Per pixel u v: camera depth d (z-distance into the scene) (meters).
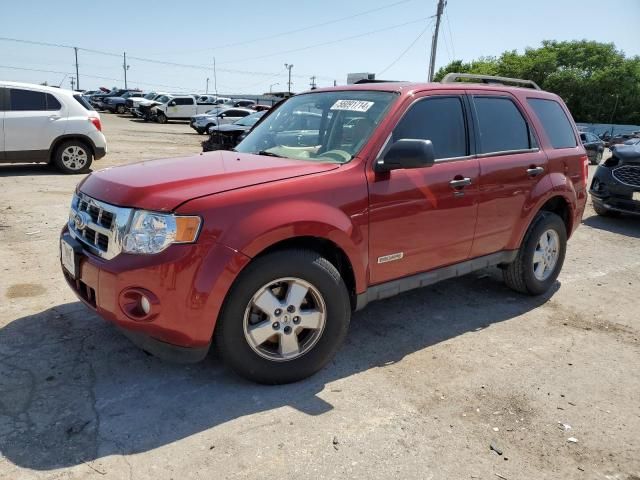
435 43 31.61
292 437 2.79
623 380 3.56
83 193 3.39
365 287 3.53
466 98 4.21
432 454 2.71
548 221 4.83
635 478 2.61
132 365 3.43
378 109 3.75
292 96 4.74
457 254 4.13
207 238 2.83
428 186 3.74
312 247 3.38
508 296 5.06
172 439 2.73
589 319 4.61
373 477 2.52
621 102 54.81
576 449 2.81
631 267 6.32
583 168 5.29
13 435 2.70
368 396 3.21
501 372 3.59
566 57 56.78
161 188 2.97
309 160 3.62
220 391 3.19
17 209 7.56
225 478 2.47
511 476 2.58
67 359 3.47
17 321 3.98
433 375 3.50
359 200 3.36
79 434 2.73
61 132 10.99
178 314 2.84
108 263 2.92
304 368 3.29
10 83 10.55
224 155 3.86
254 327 3.10
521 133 4.66
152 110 37.88
